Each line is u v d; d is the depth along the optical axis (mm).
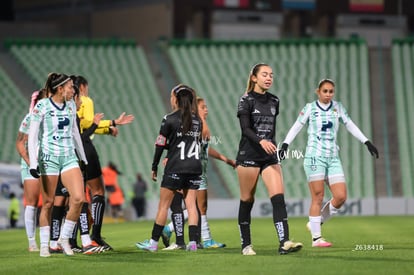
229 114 133375
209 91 138000
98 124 45062
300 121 45812
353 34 154250
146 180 121750
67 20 157375
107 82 139125
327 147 45844
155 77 141750
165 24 146250
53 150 40938
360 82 140000
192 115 42531
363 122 133500
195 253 42062
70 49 145750
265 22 150250
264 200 109250
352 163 126438
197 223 44562
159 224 43469
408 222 80125
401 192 123875
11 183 98438
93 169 45000
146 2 148625
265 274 32844
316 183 45906
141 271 34812
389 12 154625
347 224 76125
